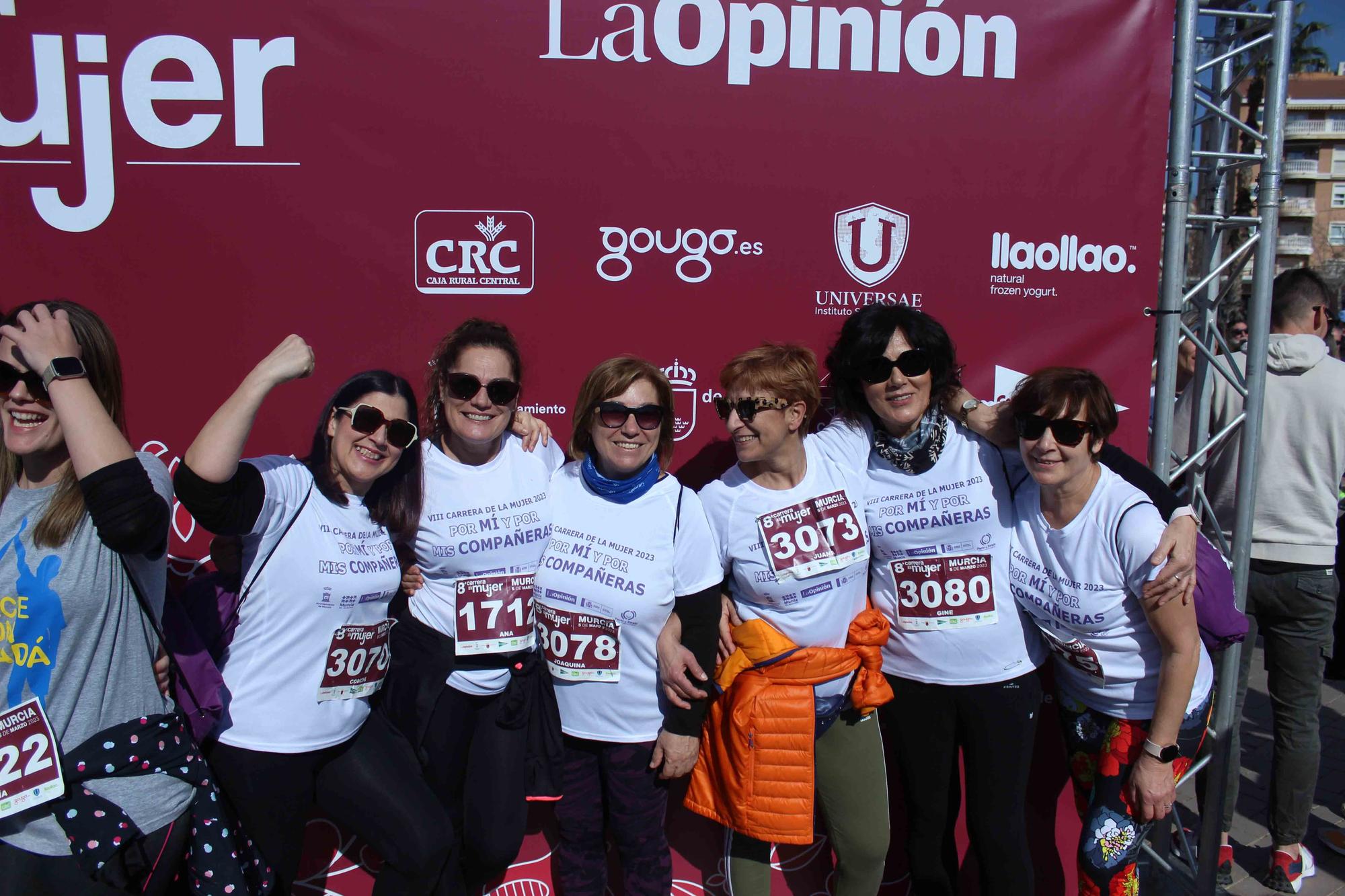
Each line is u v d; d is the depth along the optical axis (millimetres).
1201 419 3219
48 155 2570
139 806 1763
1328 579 2980
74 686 1713
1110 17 2807
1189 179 2791
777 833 2273
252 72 2582
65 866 1730
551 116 2684
